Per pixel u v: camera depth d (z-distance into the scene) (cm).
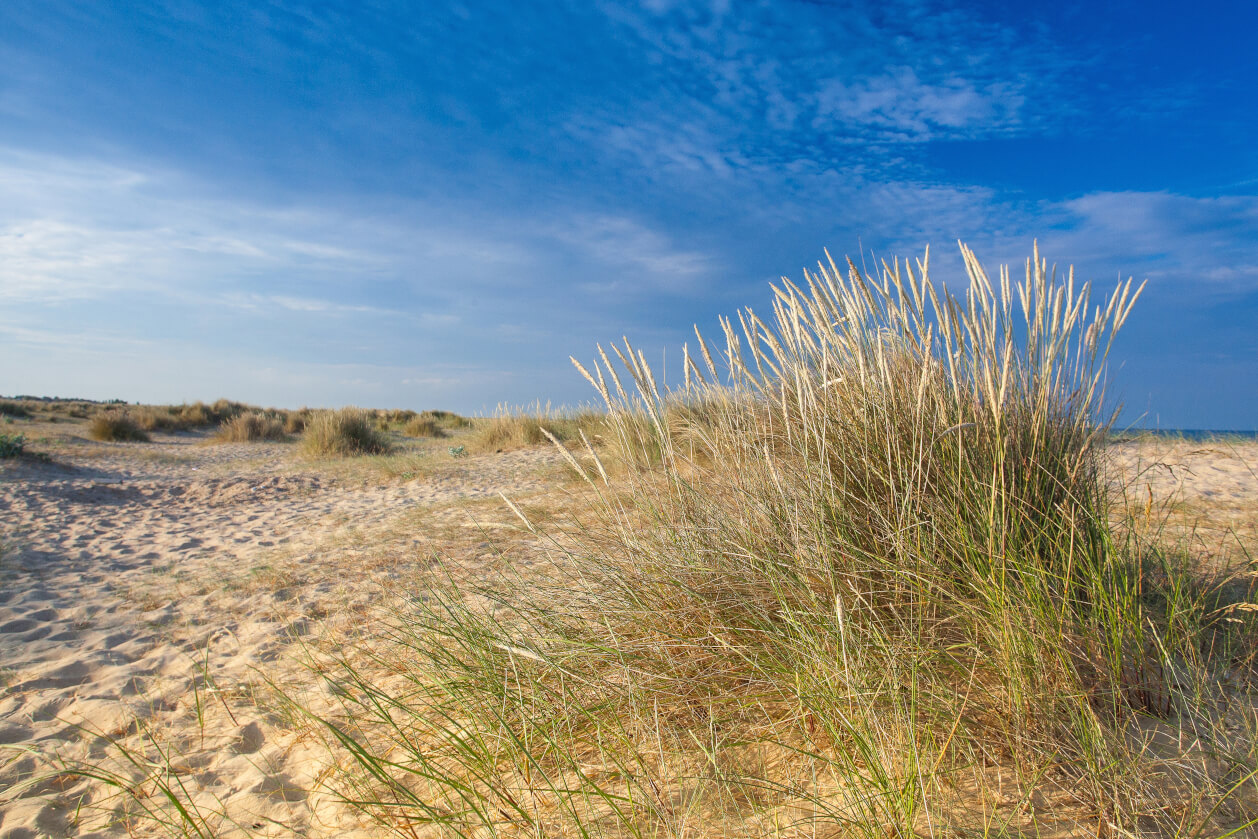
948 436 246
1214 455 624
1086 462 261
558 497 608
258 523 771
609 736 199
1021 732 170
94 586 497
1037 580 199
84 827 196
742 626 223
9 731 260
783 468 273
